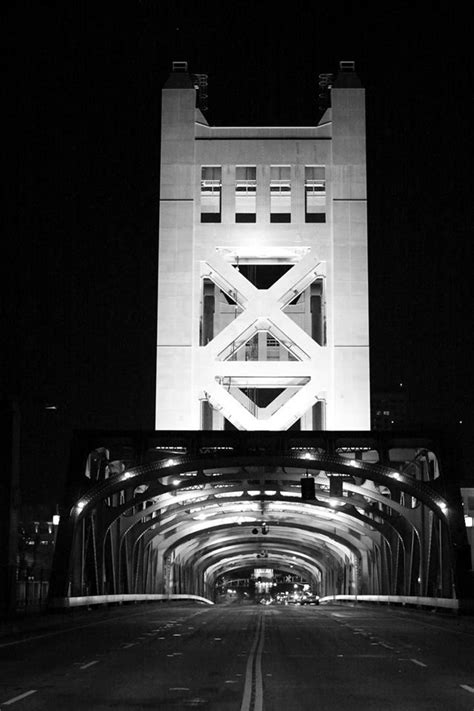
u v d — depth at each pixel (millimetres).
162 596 98750
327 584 145000
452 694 20203
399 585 76875
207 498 81938
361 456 68875
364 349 86938
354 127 91625
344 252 89188
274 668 25688
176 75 93188
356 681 22656
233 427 93188
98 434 61531
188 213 89750
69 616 53750
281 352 93250
